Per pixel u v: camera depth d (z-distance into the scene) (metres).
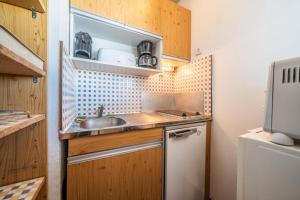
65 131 0.81
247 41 1.20
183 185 1.26
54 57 0.76
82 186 0.85
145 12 1.34
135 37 1.41
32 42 0.72
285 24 0.99
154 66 1.47
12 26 0.69
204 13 1.56
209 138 1.46
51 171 0.75
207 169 1.45
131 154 1.02
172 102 1.92
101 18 1.11
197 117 1.38
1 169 0.67
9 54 0.36
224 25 1.37
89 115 1.38
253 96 1.16
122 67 1.29
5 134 0.38
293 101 0.55
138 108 1.68
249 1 1.19
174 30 1.55
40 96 0.73
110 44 1.49
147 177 1.09
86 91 1.37
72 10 1.00
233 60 1.30
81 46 1.11
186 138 1.28
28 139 0.71
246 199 0.64
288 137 0.56
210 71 1.48
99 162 0.90
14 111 0.65
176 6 1.57
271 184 0.57
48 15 0.75
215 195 1.43
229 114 1.33
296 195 0.51
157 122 1.13
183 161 1.26
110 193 0.93
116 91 1.54
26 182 0.69
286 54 0.99
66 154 0.86
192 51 1.68
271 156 0.57
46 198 0.74
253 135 0.68
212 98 1.47
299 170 0.50
